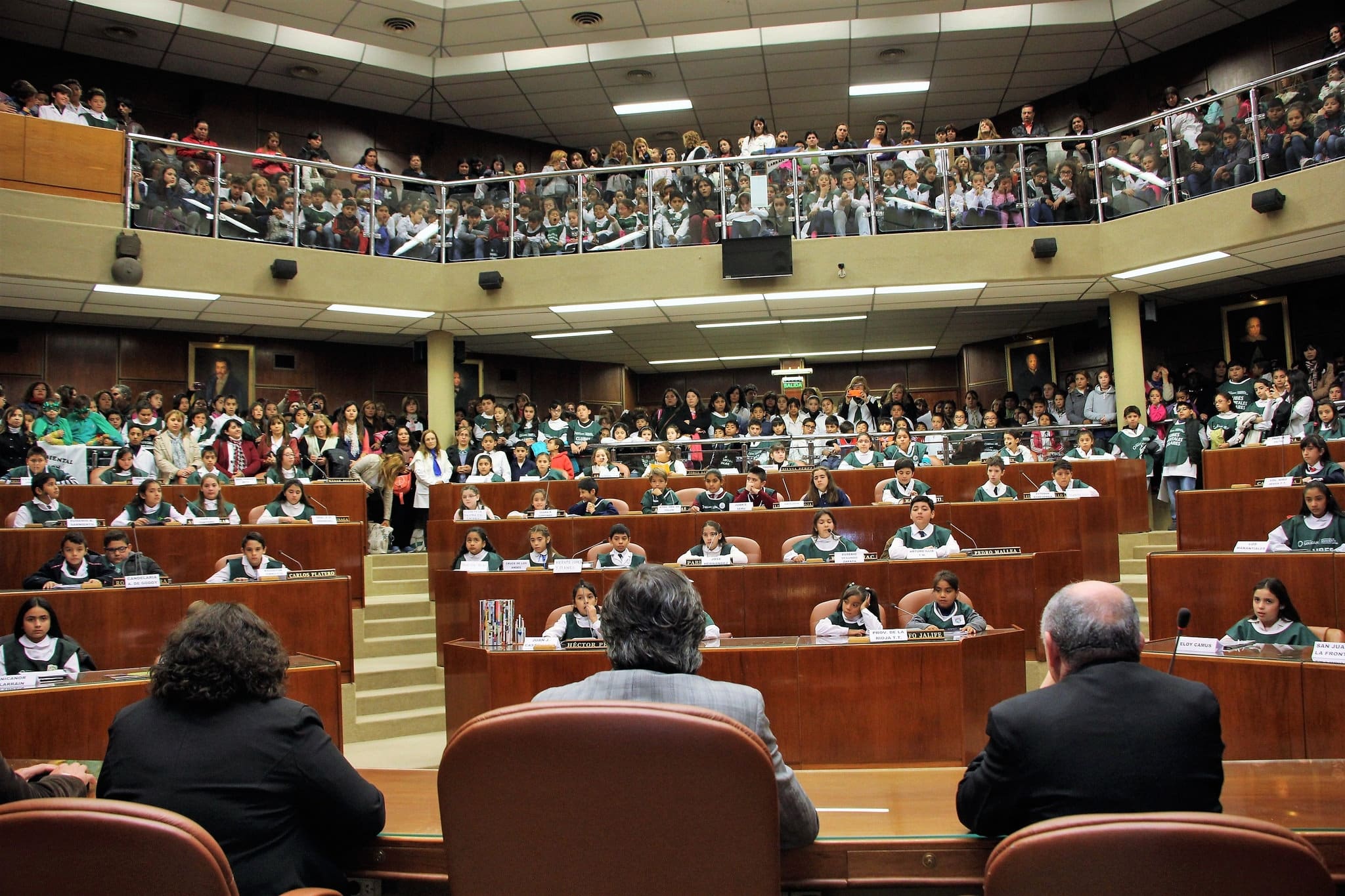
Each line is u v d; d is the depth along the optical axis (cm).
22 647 544
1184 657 470
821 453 1160
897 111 1705
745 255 1195
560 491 1045
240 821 188
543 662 546
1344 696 426
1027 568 691
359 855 205
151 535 787
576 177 1244
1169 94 1380
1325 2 1326
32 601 546
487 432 1191
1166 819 144
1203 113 1094
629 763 156
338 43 1471
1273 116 1039
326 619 689
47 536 762
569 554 880
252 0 1352
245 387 1455
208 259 1113
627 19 1434
